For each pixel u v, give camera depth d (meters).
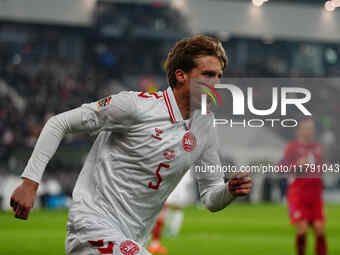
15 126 97.00
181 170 10.80
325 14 124.31
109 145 10.95
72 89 108.94
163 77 118.25
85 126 10.52
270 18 122.62
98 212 10.64
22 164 89.62
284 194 91.88
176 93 10.67
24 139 94.25
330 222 57.25
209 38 10.80
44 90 106.69
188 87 10.49
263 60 124.50
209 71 10.50
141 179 10.69
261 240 39.62
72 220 10.65
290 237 42.00
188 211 72.44
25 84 106.88
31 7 110.12
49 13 111.12
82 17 112.62
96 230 10.34
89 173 11.08
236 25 120.94
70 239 10.64
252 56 125.75
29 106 102.69
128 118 10.44
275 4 122.88
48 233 42.56
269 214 67.50
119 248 10.03
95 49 116.19
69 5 112.06
